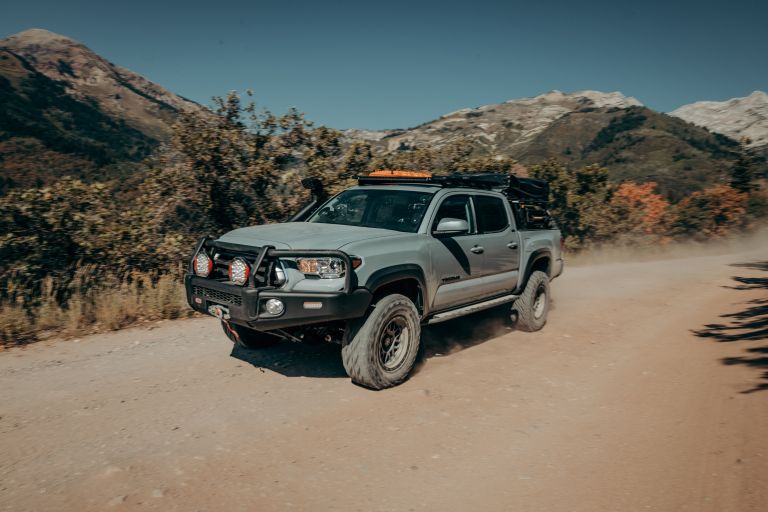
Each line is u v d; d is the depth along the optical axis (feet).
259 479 10.74
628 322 26.86
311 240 15.43
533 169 64.59
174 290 26.32
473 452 12.14
